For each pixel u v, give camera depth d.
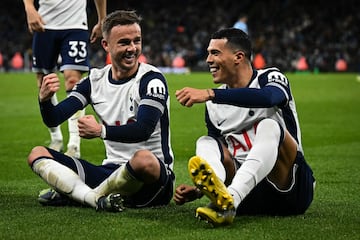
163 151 7.81
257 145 6.69
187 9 60.59
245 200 7.15
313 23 56.97
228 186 6.91
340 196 8.66
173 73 49.12
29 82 35.78
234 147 7.29
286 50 54.19
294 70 52.94
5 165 11.41
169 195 7.77
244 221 6.93
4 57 52.34
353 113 21.00
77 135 11.60
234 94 6.58
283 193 7.00
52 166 7.46
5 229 6.53
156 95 7.45
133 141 7.25
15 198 8.38
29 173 10.59
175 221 6.89
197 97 6.48
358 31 55.50
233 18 58.78
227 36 7.05
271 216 7.22
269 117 7.11
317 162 11.80
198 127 17.27
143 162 7.15
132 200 7.60
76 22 12.39
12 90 30.16
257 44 54.31
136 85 7.66
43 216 7.11
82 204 7.52
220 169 6.78
